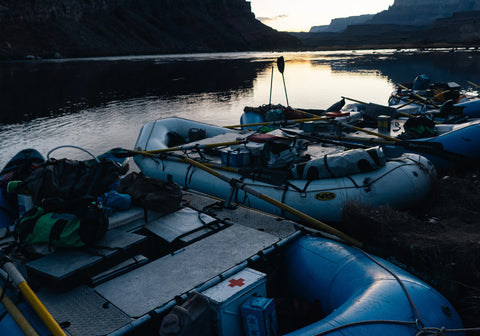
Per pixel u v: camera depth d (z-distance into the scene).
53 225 3.91
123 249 4.02
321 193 6.32
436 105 12.95
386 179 6.26
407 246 4.55
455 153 8.20
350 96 24.41
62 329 3.12
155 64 67.19
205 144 8.59
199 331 3.19
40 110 21.27
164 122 11.24
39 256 4.00
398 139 8.55
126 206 4.96
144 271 3.95
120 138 14.53
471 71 36.72
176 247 4.70
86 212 4.01
